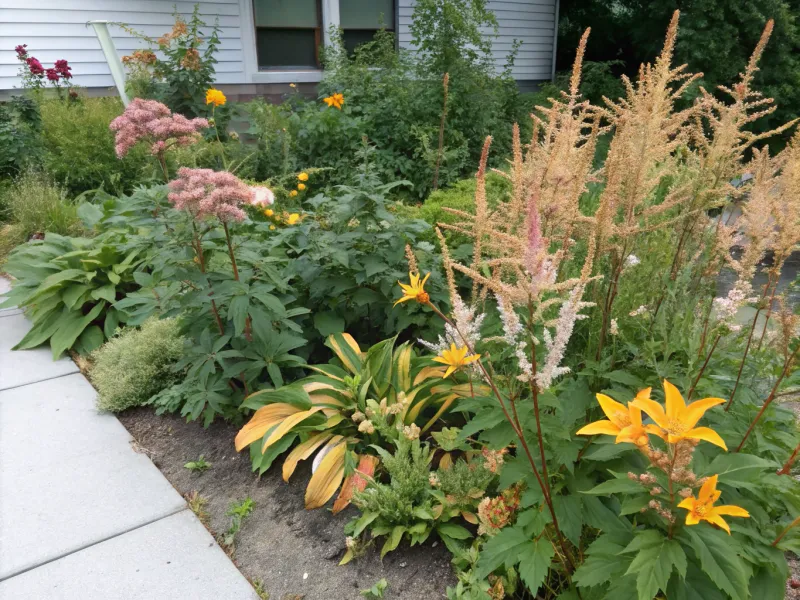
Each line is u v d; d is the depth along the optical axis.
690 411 1.32
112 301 3.89
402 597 2.09
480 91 7.70
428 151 6.93
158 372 3.39
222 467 2.82
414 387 2.83
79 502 2.58
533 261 1.45
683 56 10.45
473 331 1.98
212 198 2.52
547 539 1.88
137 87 7.56
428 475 2.43
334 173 6.98
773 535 1.60
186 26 7.88
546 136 2.26
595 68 11.16
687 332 2.12
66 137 6.70
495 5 11.29
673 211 2.76
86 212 5.04
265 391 2.75
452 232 4.15
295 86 9.06
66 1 7.71
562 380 2.19
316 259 3.13
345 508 2.52
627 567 1.54
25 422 3.17
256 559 2.30
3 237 5.73
